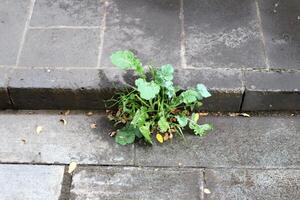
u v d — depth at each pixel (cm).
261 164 241
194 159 243
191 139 249
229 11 275
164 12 275
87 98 254
